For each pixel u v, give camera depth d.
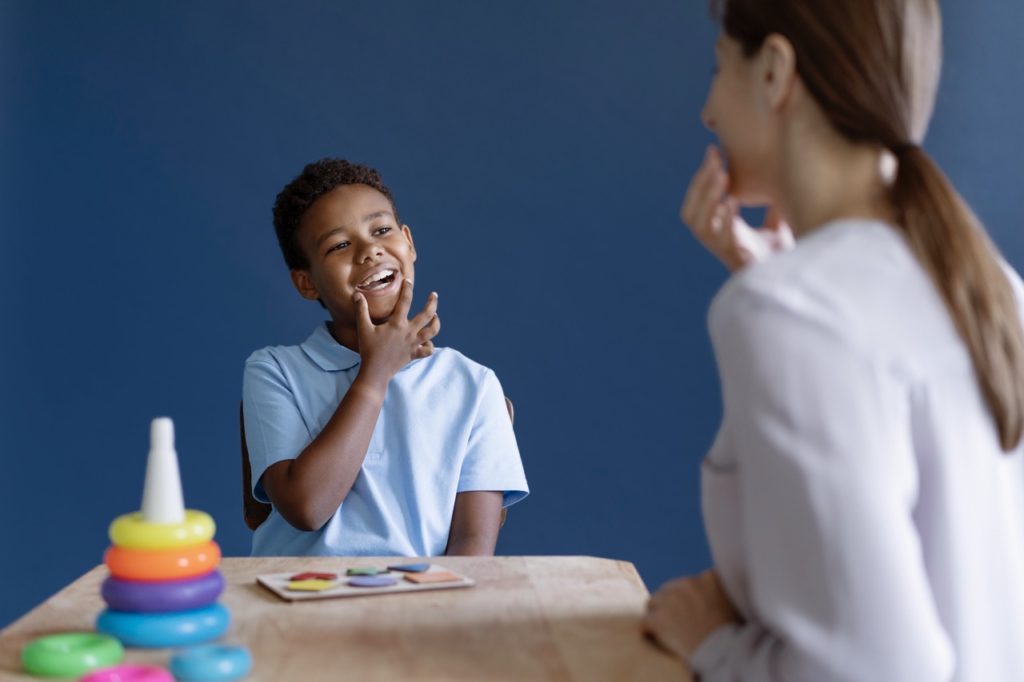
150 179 2.43
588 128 2.42
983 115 2.36
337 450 1.44
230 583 1.00
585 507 2.42
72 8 2.43
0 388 2.41
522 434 2.42
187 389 2.42
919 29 0.79
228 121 2.43
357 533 1.49
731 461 0.76
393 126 2.43
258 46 2.43
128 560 0.83
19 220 2.42
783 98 0.81
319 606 0.92
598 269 2.42
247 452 1.60
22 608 2.40
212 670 0.74
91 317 2.42
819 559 0.66
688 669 0.77
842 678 0.65
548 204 2.43
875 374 0.69
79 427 2.41
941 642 0.65
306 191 1.66
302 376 1.59
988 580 0.74
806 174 0.81
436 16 2.43
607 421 2.43
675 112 2.42
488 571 1.06
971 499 0.73
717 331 0.73
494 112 2.43
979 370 0.73
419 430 1.57
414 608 0.92
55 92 2.43
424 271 2.42
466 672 0.76
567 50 2.43
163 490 0.85
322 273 1.62
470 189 2.42
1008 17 2.35
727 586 0.78
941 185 0.78
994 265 0.77
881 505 0.65
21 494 2.41
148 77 2.43
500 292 2.42
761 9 0.82
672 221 2.42
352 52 2.43
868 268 0.73
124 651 0.81
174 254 2.42
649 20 2.42
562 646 0.82
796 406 0.68
